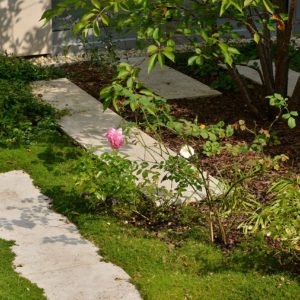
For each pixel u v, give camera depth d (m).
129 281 6.01
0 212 7.14
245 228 6.68
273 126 9.34
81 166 7.02
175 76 11.20
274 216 6.46
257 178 7.73
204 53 7.75
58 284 5.95
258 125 9.40
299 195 6.50
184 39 12.64
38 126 9.12
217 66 11.30
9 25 11.59
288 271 6.11
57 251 6.44
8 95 9.43
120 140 6.87
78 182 7.04
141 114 9.50
